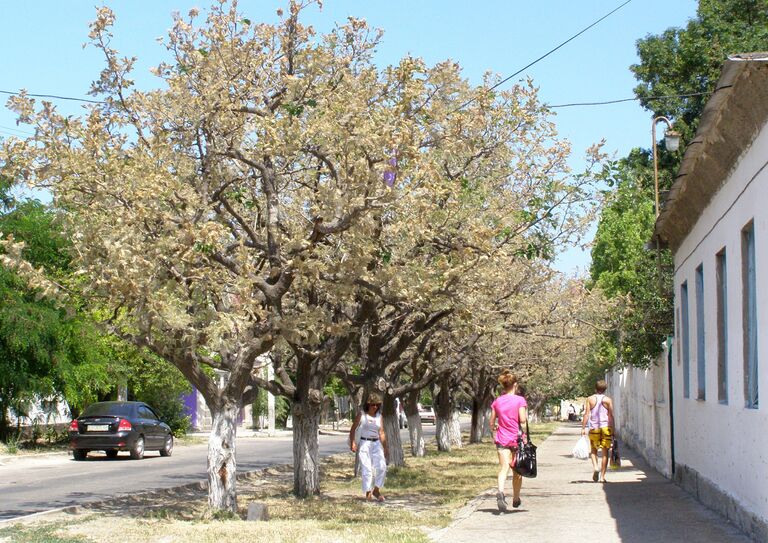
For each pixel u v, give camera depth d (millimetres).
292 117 11914
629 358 21500
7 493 17453
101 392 35375
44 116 11781
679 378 16641
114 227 11203
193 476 21266
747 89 9164
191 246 11055
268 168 12844
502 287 18031
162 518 12938
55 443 32719
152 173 11531
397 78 12852
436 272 12781
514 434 13031
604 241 28906
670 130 18359
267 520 12711
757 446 9883
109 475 21594
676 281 17359
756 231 9844
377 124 11766
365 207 11336
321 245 12641
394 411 23719
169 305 10820
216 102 12625
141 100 12977
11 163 11711
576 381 50906
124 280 10656
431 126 13773
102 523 12328
